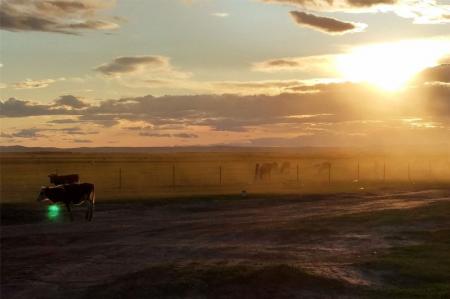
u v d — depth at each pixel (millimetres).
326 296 14828
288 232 24844
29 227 26672
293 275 15922
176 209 34062
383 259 18969
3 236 24000
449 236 24312
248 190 49094
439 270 17422
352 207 35625
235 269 16391
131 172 76812
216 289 14922
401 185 57469
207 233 24938
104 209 33625
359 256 19969
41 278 16719
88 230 25844
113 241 23016
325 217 29500
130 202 36375
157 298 14453
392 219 28594
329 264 18375
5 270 17781
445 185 57406
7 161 114062
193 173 76938
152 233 25031
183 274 15930
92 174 71062
